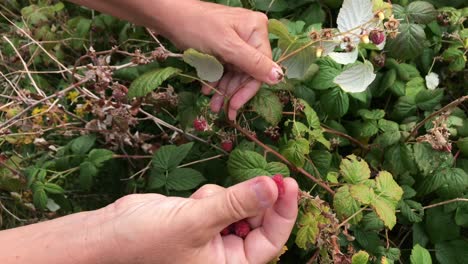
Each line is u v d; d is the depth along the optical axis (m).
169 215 0.27
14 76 0.61
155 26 0.43
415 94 0.46
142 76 0.39
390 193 0.36
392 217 0.35
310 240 0.35
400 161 0.42
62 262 0.27
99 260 0.27
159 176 0.45
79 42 0.58
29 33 0.58
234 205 0.26
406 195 0.42
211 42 0.39
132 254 0.27
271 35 0.45
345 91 0.42
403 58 0.44
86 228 0.28
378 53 0.47
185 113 0.45
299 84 0.45
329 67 0.43
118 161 0.55
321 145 0.44
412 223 0.45
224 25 0.39
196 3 0.41
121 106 0.45
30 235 0.28
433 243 0.43
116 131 0.48
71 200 0.57
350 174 0.37
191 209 0.27
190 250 0.28
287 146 0.40
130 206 0.29
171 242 0.27
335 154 0.45
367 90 0.46
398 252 0.41
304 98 0.45
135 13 0.42
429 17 0.44
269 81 0.38
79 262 0.27
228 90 0.41
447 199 0.42
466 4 0.51
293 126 0.41
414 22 0.45
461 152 0.44
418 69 0.49
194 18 0.40
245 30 0.39
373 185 0.36
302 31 0.47
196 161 0.46
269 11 0.51
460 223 0.42
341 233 0.41
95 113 0.47
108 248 0.27
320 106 0.45
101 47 0.60
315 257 0.39
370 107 0.50
